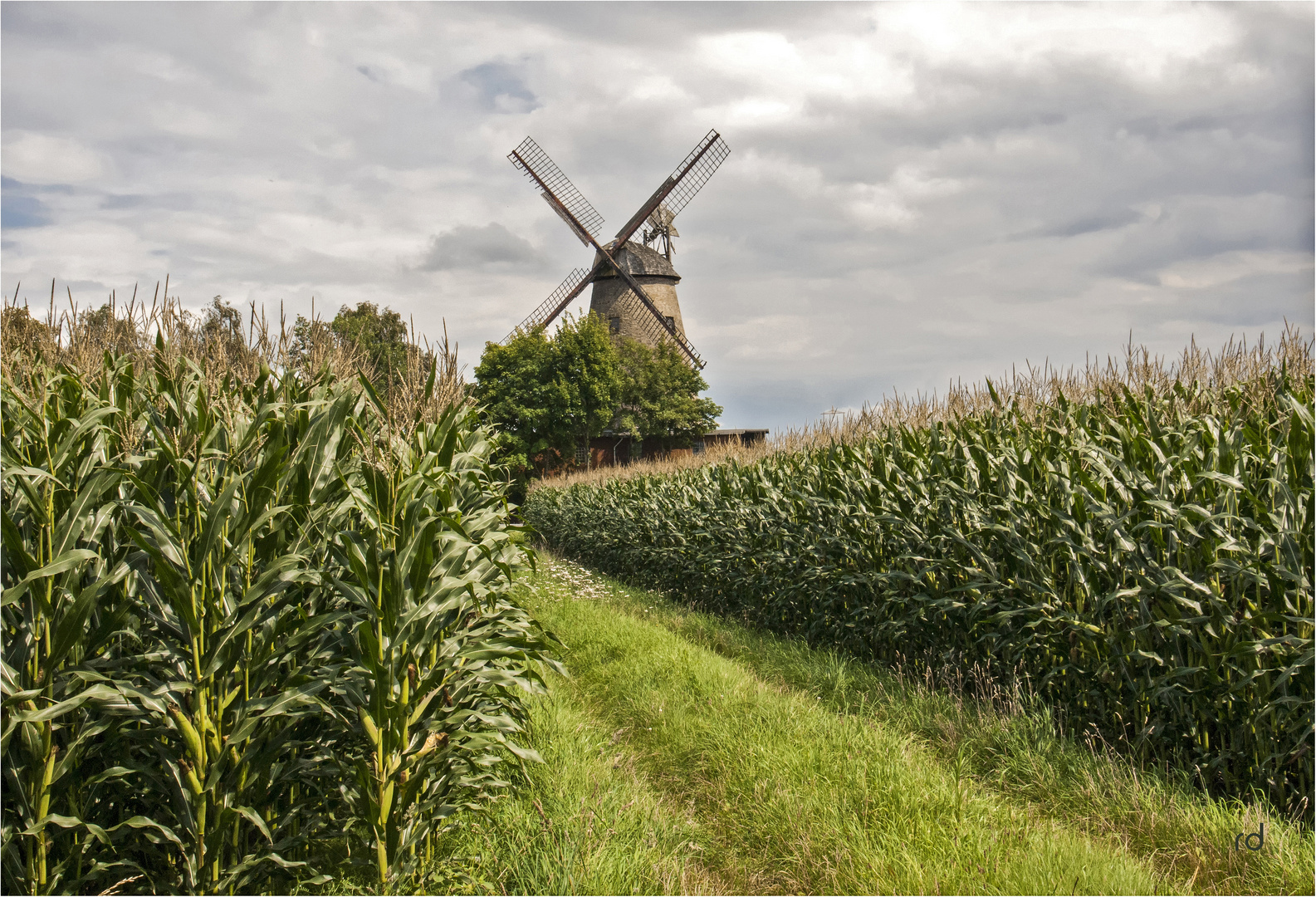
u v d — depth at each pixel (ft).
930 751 19.69
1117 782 16.87
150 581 12.02
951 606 23.27
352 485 14.33
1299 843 13.96
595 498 68.08
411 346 16.55
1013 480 22.68
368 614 12.90
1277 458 17.20
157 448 12.94
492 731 16.02
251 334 16.66
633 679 25.93
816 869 14.17
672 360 149.69
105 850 11.92
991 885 12.77
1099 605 19.35
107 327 17.42
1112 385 27.58
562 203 154.51
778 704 22.27
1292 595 16.33
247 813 11.64
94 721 11.12
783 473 39.37
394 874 12.85
